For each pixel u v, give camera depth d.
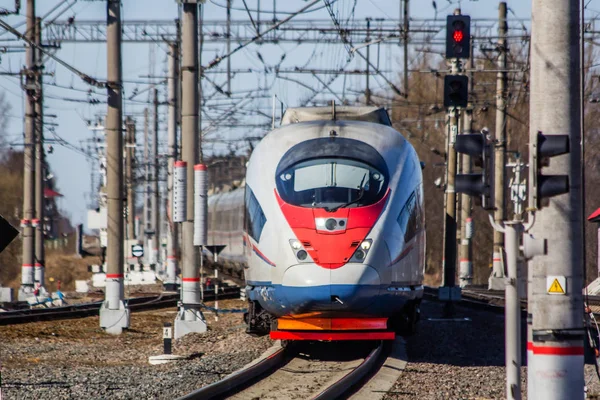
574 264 28.42
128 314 67.69
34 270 108.12
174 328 63.72
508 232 28.56
